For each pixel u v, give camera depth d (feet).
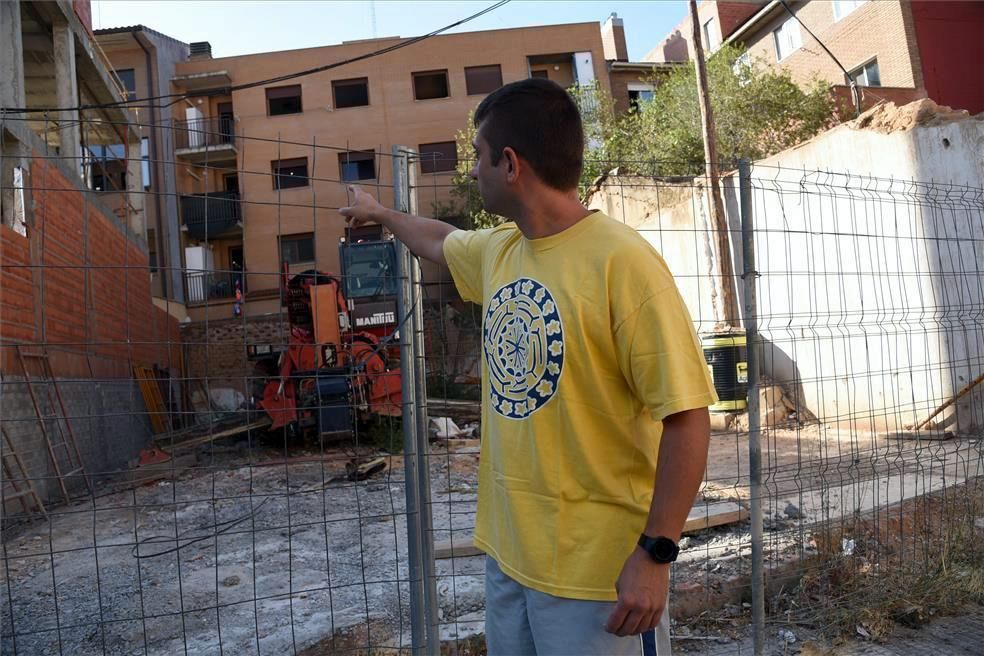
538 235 5.30
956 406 24.61
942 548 12.74
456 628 10.31
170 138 77.36
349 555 16.34
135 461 31.37
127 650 11.35
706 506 15.01
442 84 84.38
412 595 8.33
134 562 17.20
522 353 5.22
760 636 9.36
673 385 4.63
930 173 26.66
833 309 29.50
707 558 12.42
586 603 4.97
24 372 23.54
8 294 24.03
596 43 85.40
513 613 5.45
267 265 74.49
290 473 28.91
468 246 6.43
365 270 23.48
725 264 34.60
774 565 12.07
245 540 18.47
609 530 5.00
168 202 74.54
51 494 25.58
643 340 4.78
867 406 27.66
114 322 36.11
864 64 62.54
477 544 5.82
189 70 81.20
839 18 64.44
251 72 81.51
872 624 10.85
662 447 4.73
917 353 25.89
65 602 14.26
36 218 26.48
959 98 58.70
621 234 5.03
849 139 29.68
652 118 54.70
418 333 8.50
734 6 82.99
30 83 44.88
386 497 23.32
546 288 5.14
